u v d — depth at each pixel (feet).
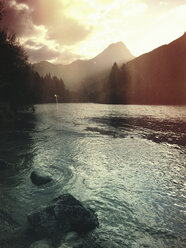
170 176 42.93
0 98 154.10
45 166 47.32
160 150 64.59
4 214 26.73
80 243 19.95
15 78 157.69
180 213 28.53
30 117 168.25
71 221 23.13
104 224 25.17
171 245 21.94
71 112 226.79
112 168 47.34
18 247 20.35
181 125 120.26
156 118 158.30
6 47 138.62
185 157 57.16
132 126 116.98
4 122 127.03
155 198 32.96
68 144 71.00
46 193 33.50
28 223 24.56
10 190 34.30
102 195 33.50
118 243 21.77
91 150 63.41
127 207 29.81
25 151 60.44
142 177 42.16
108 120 147.13
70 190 34.94
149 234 23.65
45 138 80.89
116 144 72.23
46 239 21.16
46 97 566.36
